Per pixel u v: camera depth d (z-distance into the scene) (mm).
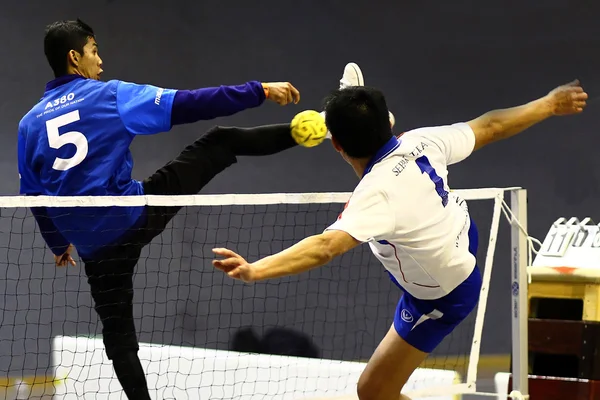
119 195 5191
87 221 5281
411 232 4016
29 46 12688
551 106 4484
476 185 13336
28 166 5324
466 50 13672
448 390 6242
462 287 4453
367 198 3877
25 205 4730
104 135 5113
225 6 13648
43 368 11305
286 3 13773
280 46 13727
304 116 5578
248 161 13383
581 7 13438
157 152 12992
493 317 12992
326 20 13789
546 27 13523
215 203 5242
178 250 12750
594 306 6438
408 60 13750
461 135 4363
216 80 13570
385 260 4363
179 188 5441
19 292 11711
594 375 6363
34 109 5340
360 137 4039
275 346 11672
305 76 13727
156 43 13398
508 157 13305
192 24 13547
